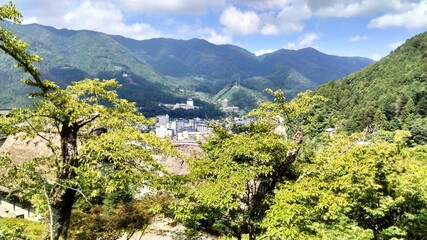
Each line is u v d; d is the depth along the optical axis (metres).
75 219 15.82
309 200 11.48
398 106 81.00
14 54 12.64
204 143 14.09
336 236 11.63
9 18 12.01
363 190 13.04
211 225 13.96
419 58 104.62
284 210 10.42
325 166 12.74
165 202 13.85
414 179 14.15
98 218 16.12
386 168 13.86
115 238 16.72
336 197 11.20
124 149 12.54
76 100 13.55
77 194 14.07
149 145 13.45
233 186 11.48
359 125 78.06
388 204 13.54
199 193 11.59
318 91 116.12
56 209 12.51
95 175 12.21
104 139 12.75
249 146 11.77
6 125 12.36
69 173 13.07
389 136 59.00
